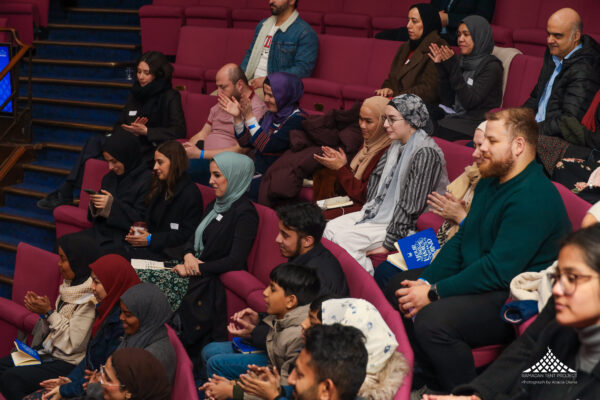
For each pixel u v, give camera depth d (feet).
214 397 9.50
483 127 10.80
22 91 24.25
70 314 12.17
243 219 13.29
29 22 26.78
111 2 28.12
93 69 24.72
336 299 7.93
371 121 13.60
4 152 21.22
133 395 8.85
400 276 10.55
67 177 18.65
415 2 21.57
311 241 10.50
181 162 14.37
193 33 23.39
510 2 19.54
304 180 15.56
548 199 8.66
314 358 6.17
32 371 11.63
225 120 17.43
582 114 12.85
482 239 9.20
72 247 12.28
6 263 19.21
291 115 15.39
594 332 5.73
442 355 8.64
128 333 10.16
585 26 17.79
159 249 14.20
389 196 12.65
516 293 8.33
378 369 7.42
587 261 5.56
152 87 18.34
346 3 23.18
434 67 16.19
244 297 12.62
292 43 19.85
